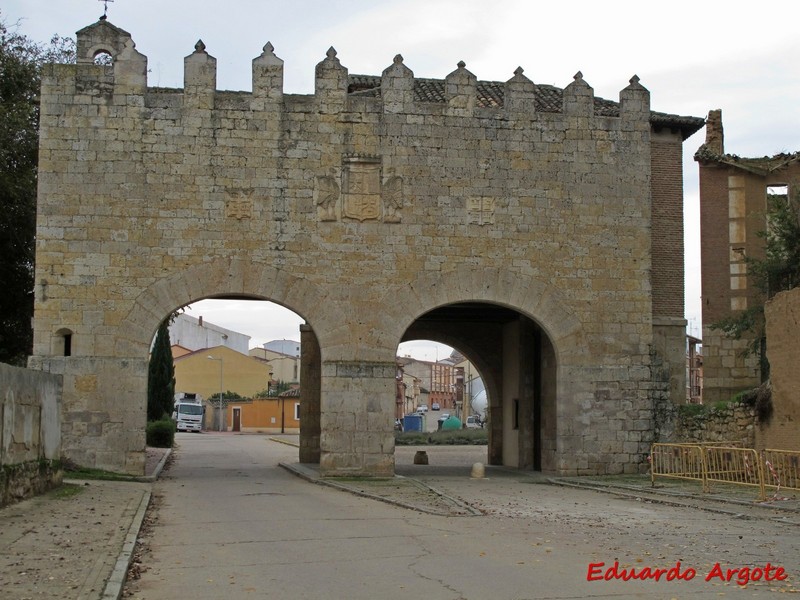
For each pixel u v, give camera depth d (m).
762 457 24.22
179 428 93.75
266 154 29.42
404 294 29.69
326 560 14.30
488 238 30.22
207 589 12.14
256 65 29.59
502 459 39.66
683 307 33.06
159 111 29.06
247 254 29.12
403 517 19.95
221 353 117.94
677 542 16.23
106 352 28.34
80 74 28.92
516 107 30.69
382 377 29.41
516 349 37.59
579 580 12.59
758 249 43.78
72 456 28.00
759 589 12.12
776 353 26.80
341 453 29.08
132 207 28.77
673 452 28.69
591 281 30.72
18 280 39.81
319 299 29.31
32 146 38.34
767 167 43.91
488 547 15.49
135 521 18.03
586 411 30.42
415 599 11.43
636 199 31.12
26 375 21.14
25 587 11.57
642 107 31.38
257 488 26.88
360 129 29.88
